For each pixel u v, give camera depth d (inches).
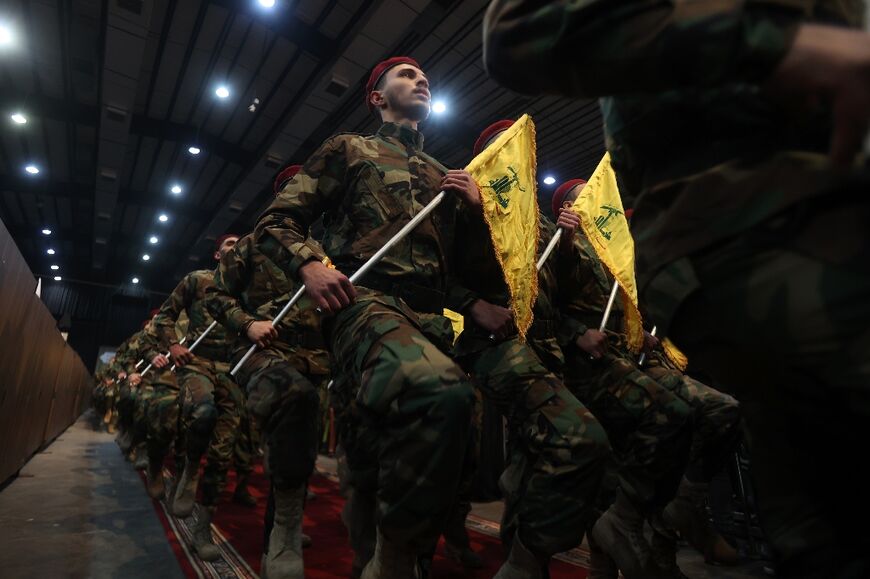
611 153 30.4
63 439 339.6
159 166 542.3
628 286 95.7
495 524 139.7
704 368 26.5
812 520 24.2
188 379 133.2
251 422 156.8
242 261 104.1
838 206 19.3
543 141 405.1
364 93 382.9
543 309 90.8
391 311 56.7
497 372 73.0
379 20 304.5
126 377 282.2
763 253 21.0
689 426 81.7
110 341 961.5
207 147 469.7
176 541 108.9
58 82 410.3
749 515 108.7
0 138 494.6
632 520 79.0
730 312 22.2
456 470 48.1
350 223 66.5
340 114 414.6
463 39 316.8
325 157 68.7
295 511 77.3
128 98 397.7
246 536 115.9
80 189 597.3
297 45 339.6
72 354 359.6
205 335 134.3
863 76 16.5
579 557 106.7
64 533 111.4
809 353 19.5
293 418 79.0
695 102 24.2
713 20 19.0
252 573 88.7
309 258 58.4
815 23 19.0
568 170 444.8
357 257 62.6
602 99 31.5
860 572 22.1
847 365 18.3
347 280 55.4
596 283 100.4
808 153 21.3
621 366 90.0
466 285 80.6
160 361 154.5
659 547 78.9
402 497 47.1
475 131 402.9
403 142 73.8
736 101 22.9
